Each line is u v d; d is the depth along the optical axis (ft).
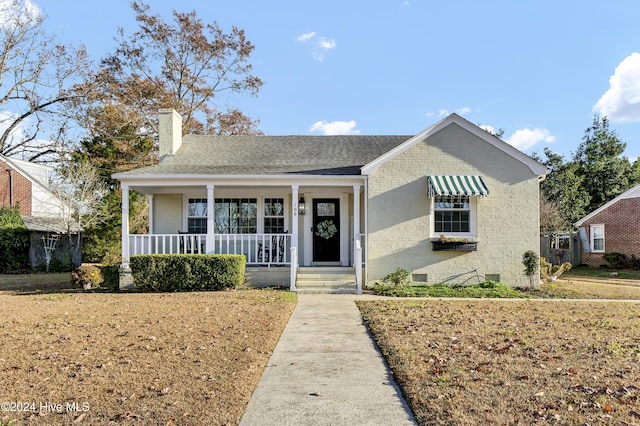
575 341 24.16
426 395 15.98
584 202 118.42
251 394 16.43
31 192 94.99
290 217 57.00
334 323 30.22
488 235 49.21
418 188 49.32
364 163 55.52
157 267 46.32
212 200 49.39
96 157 101.86
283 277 50.01
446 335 25.55
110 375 18.17
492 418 13.94
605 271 83.05
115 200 85.71
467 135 49.52
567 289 49.49
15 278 68.08
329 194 57.00
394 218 49.14
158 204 57.06
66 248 86.63
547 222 108.47
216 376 18.01
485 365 19.53
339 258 56.65
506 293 44.57
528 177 49.52
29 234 82.94
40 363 19.94
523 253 49.21
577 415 14.17
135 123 107.04
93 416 14.19
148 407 14.85
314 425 13.76
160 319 30.37
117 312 33.35
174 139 58.75
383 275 48.88
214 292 45.62
